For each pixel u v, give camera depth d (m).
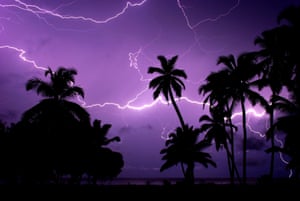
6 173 29.84
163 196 20.42
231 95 32.75
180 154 38.59
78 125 30.52
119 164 39.44
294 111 25.52
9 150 29.52
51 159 29.88
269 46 30.08
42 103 27.83
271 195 20.53
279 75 28.98
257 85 31.33
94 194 20.39
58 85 28.12
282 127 25.23
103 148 38.66
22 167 29.67
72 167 33.06
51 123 28.12
